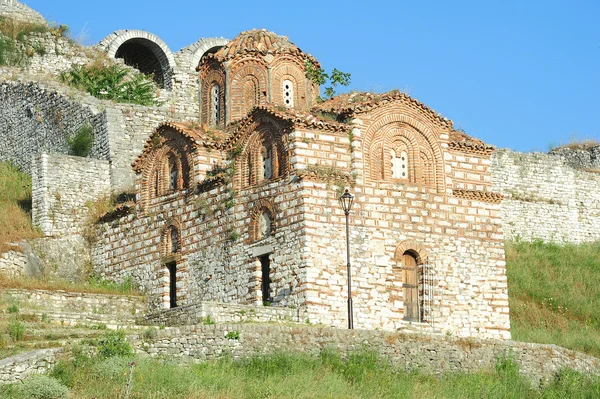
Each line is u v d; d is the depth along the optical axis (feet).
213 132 192.85
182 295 188.03
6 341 147.95
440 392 149.59
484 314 182.50
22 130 244.01
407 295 178.29
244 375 145.07
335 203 174.19
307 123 174.81
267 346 152.25
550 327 207.82
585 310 215.31
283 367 148.25
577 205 259.19
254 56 200.03
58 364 139.44
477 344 162.61
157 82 273.95
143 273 195.72
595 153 286.87
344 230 173.78
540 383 163.63
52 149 233.96
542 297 218.38
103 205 211.82
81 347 144.46
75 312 179.32
